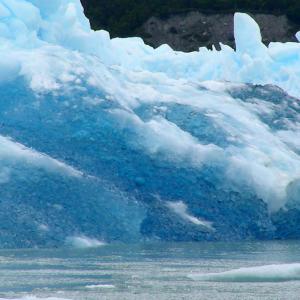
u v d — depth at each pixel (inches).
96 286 5093.5
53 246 6850.4
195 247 6968.5
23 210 7017.7
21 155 7367.1
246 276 5329.7
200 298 4820.4
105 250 6678.2
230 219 7711.6
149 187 7716.5
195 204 7691.9
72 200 7219.5
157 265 5880.9
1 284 5157.5
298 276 5369.1
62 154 7701.8
